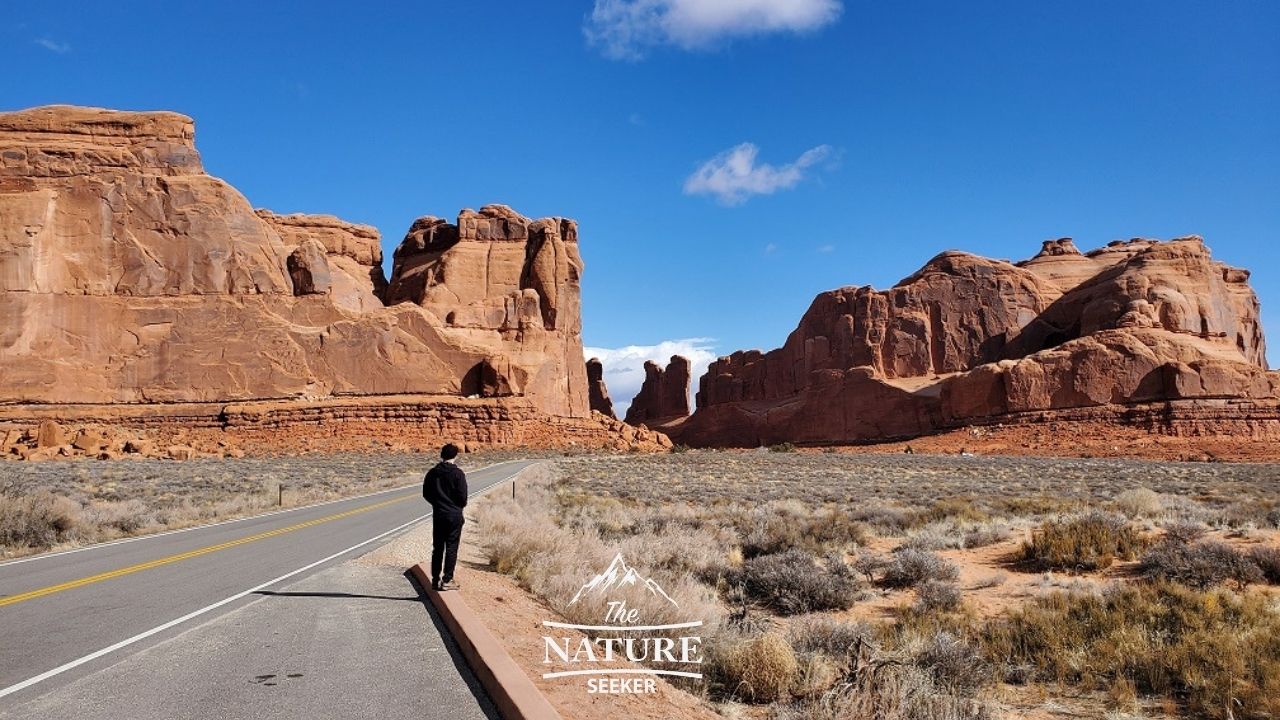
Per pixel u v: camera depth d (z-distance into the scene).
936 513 24.11
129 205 86.31
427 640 7.52
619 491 34.78
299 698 5.72
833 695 7.35
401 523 19.70
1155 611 10.84
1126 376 102.06
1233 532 18.27
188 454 68.38
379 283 121.88
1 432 74.94
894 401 128.88
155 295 85.38
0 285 79.44
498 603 9.40
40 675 6.27
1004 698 8.56
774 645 7.99
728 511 25.33
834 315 152.50
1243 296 135.25
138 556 13.70
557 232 116.69
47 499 17.95
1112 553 15.57
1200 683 8.45
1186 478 43.75
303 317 89.88
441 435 87.31
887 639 10.14
